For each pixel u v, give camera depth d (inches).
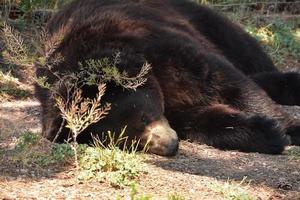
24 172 339.9
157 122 402.0
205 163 385.1
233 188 334.3
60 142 399.5
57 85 399.2
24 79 559.2
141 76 398.0
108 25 436.8
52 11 632.4
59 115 393.4
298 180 361.1
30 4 629.6
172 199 301.9
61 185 323.9
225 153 412.8
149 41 434.3
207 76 438.3
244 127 421.4
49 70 414.0
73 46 422.9
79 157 354.6
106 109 376.2
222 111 429.4
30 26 621.0
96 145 383.6
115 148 363.9
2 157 357.4
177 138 400.5
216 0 758.5
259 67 576.1
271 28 745.6
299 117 502.6
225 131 424.5
